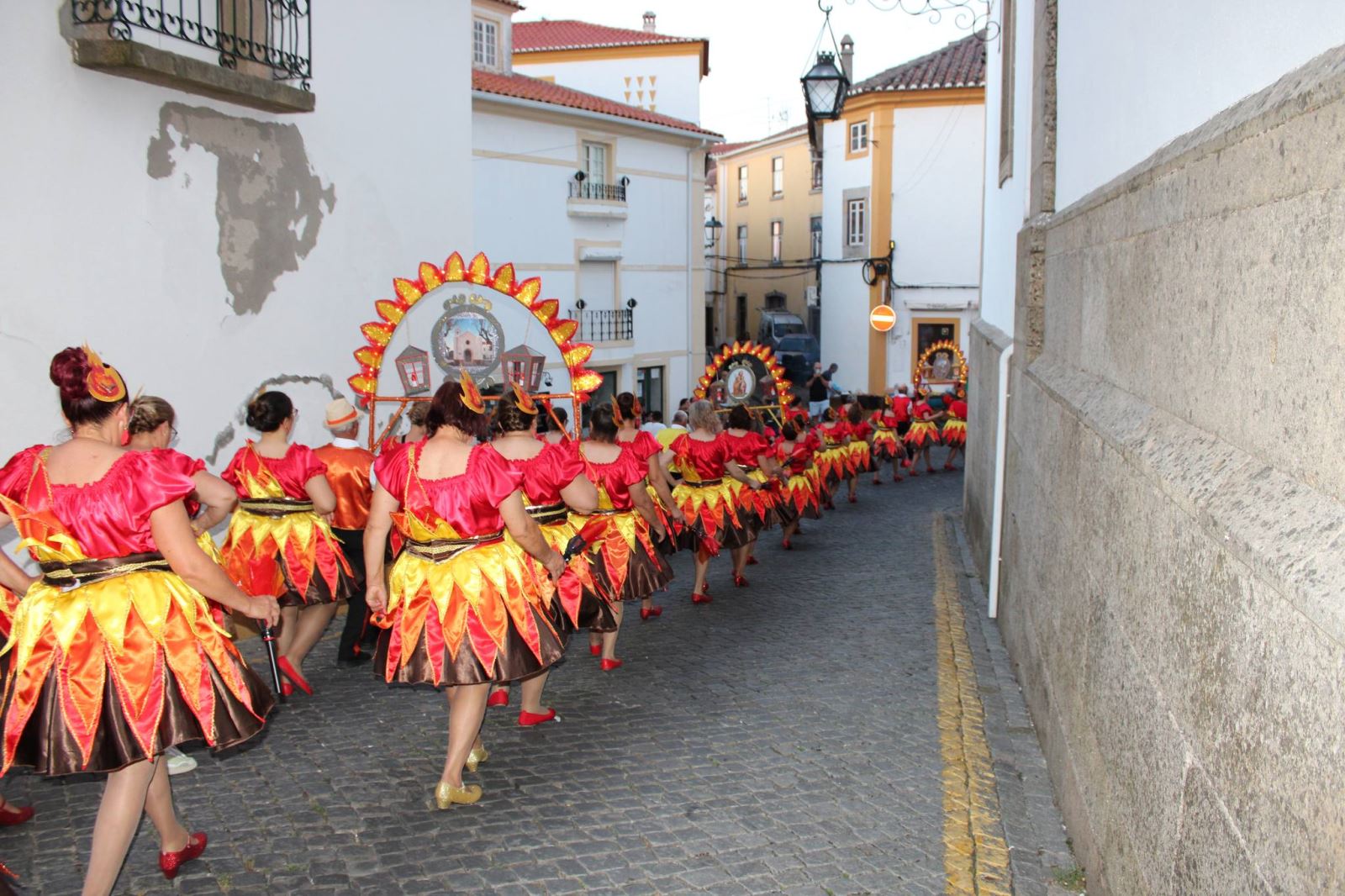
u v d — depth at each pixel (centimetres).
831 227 3378
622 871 418
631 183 2484
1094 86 504
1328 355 203
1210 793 255
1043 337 658
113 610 347
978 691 679
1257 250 244
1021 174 809
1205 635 262
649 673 707
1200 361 291
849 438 1641
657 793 499
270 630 396
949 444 2128
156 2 705
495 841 441
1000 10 1096
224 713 365
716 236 4138
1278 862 211
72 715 341
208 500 433
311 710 602
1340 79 195
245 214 776
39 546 347
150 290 696
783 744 573
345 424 675
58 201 631
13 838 429
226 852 423
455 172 1023
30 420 616
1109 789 372
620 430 750
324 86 855
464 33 1026
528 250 2233
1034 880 420
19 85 606
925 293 3136
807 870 425
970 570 1129
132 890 392
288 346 823
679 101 3031
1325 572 187
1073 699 454
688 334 2712
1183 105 331
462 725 464
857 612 912
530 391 750
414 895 394
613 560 679
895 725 608
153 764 361
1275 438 231
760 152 4084
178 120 715
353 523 673
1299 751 202
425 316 738
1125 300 393
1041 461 593
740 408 941
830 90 1269
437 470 446
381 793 487
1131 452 334
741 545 951
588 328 2386
